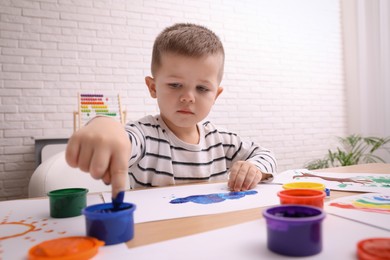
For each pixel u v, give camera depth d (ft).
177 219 1.25
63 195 1.34
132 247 0.94
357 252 0.83
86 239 0.93
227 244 0.94
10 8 7.11
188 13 8.87
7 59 7.07
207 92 2.39
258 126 9.70
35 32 7.30
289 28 10.30
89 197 1.76
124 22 8.13
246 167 1.98
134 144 2.24
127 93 8.10
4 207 1.53
